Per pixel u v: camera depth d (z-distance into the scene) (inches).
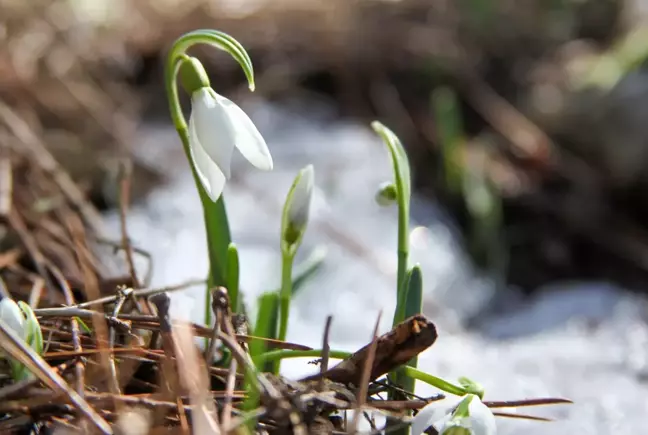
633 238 42.9
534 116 48.5
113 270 26.1
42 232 25.7
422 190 44.9
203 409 18.5
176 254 33.4
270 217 37.3
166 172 39.7
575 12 56.1
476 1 53.2
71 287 23.9
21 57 40.5
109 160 38.2
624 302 34.2
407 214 20.2
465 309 37.0
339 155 41.9
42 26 43.5
